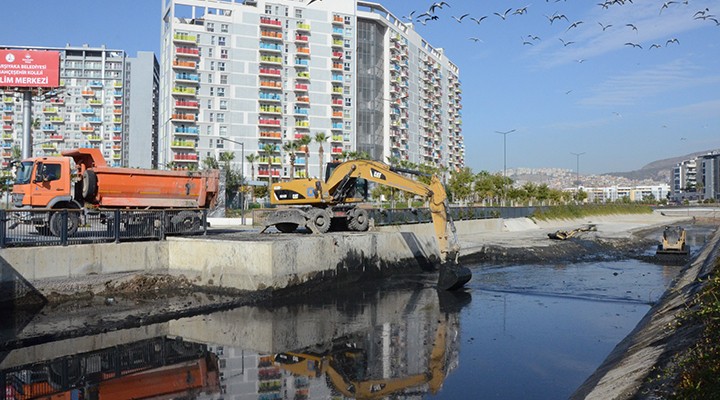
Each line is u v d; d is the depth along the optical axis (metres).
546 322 17.47
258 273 20.53
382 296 22.33
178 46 95.19
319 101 107.12
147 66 149.38
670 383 6.99
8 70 52.31
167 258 22.19
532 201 90.31
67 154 24.34
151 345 14.34
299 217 26.44
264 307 19.42
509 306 20.28
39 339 14.43
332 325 16.88
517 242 41.16
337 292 23.22
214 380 11.55
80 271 19.28
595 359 13.26
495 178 90.19
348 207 28.16
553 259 36.41
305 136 92.94
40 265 18.16
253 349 14.06
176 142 94.56
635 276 28.70
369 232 27.84
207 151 97.69
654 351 9.45
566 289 24.34
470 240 41.62
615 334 15.91
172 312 17.61
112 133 149.38
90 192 22.59
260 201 94.38
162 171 24.28
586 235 48.03
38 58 53.00
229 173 89.06
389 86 119.00
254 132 101.06
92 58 150.12
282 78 103.50
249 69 100.31
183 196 24.86
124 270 20.64
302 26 104.44
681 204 147.38
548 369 12.37
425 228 38.06
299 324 16.98
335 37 108.25
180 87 95.06
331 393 10.73
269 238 22.72
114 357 13.29
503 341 14.98
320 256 23.06
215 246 21.28
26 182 22.56
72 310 17.41
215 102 98.00
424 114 140.50
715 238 39.75
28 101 53.47
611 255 39.72
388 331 16.12
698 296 10.95
